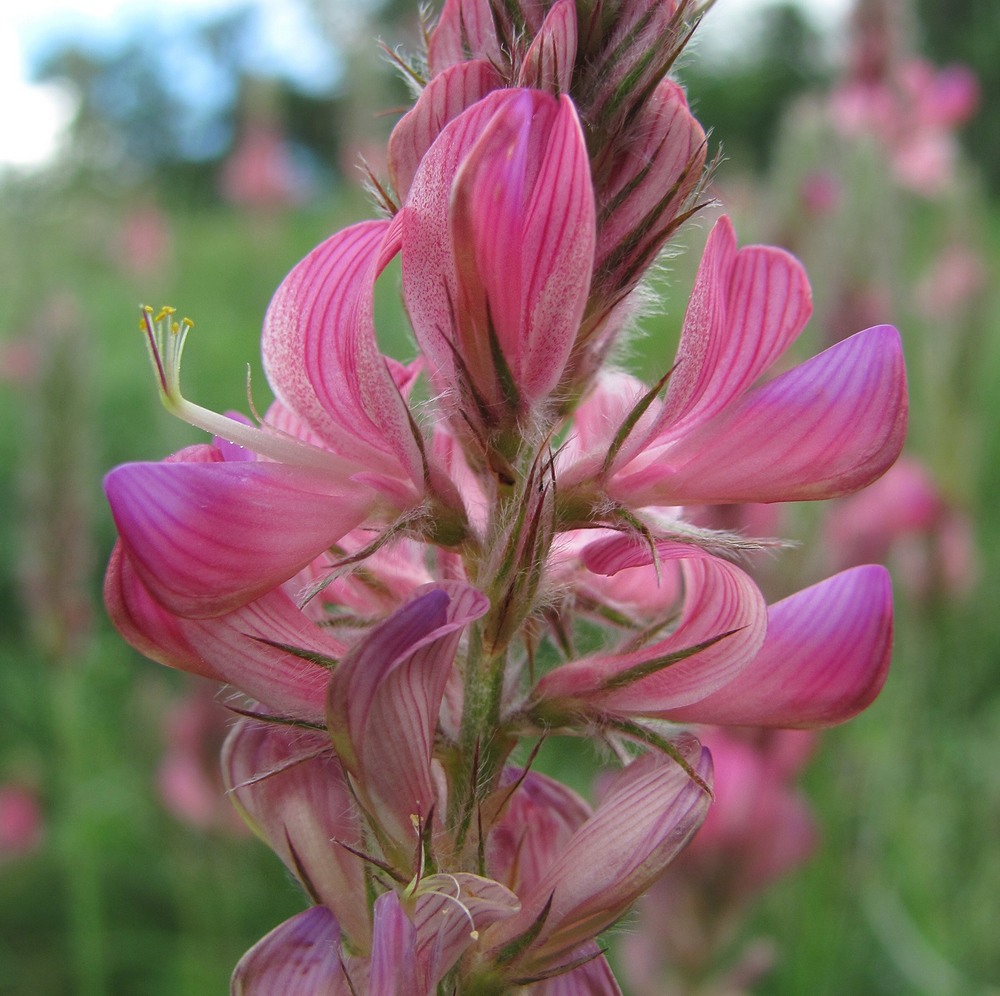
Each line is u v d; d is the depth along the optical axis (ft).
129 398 0.78
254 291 0.97
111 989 0.42
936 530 0.41
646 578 0.16
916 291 0.59
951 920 0.41
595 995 0.15
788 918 0.39
